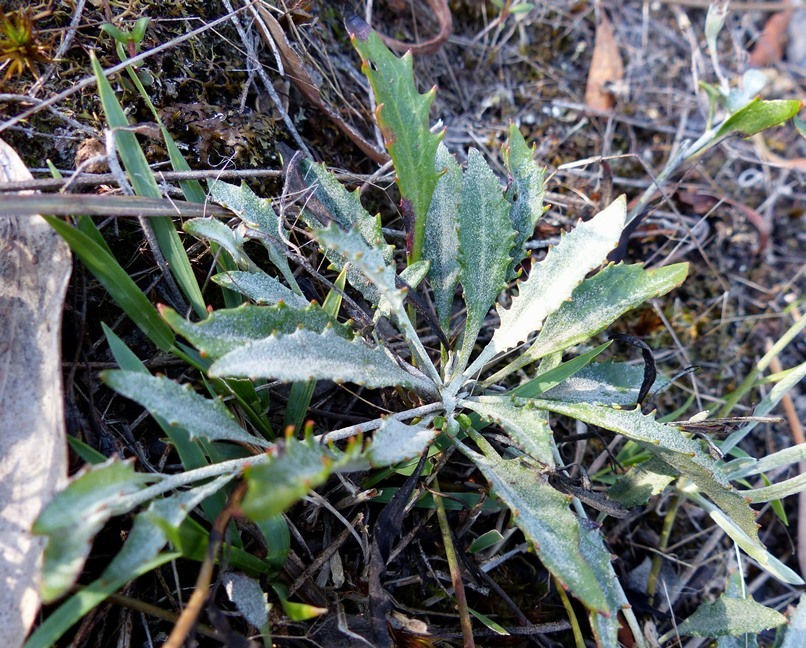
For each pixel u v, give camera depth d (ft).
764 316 0.69
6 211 0.34
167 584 0.39
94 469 0.31
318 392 0.48
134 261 0.44
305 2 0.56
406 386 0.42
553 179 0.67
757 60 0.89
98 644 0.36
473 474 0.49
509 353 0.54
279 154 0.50
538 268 0.44
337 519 0.44
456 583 0.40
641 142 0.75
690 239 0.69
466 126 0.69
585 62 0.78
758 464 0.50
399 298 0.39
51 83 0.44
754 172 0.77
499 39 0.76
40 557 0.32
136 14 0.48
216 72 0.50
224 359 0.33
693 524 0.57
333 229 0.36
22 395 0.35
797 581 0.43
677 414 0.54
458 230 0.47
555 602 0.48
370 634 0.39
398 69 0.41
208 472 0.35
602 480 0.52
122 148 0.41
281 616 0.38
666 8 0.86
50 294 0.37
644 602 0.51
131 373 0.33
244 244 0.48
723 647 0.47
